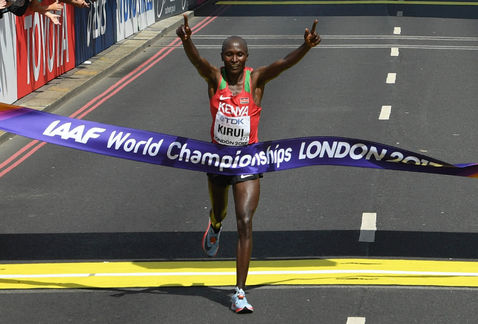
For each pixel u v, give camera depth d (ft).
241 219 31.07
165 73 82.43
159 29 108.37
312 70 80.74
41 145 55.67
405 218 41.11
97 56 89.15
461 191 45.19
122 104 68.95
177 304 31.71
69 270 35.09
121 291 32.94
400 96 69.46
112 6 96.22
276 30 108.58
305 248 37.35
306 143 33.58
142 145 33.47
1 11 32.71
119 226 40.42
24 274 34.65
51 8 33.04
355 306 31.35
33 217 41.83
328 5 136.05
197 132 59.21
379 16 121.29
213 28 112.27
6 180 48.21
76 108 67.72
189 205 43.42
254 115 31.89
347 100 67.97
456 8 131.64
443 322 30.09
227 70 31.27
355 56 88.22
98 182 47.55
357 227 39.93
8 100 65.36
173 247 37.70
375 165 34.35
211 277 34.27
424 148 53.78
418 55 88.74
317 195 44.73
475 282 33.35
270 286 33.24
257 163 32.40
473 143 55.01
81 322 30.27
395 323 30.01
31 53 70.59
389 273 34.32
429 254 36.42
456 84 74.43
